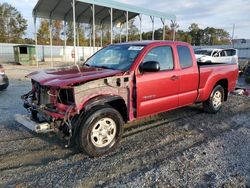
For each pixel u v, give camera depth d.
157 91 4.55
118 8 18.77
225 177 3.24
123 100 4.09
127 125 5.40
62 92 3.66
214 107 6.31
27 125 3.85
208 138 4.67
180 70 5.02
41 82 3.72
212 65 6.16
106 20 25.98
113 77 3.88
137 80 4.20
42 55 30.70
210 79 5.93
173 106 5.03
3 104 6.96
